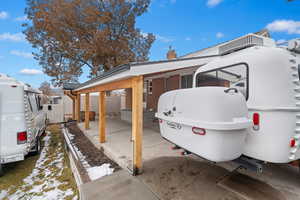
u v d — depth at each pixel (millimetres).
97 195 2350
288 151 1949
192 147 2051
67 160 4578
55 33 10344
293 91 2002
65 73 12031
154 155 3850
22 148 3535
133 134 2988
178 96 2344
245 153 2182
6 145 3387
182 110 2221
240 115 1885
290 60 2045
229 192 2266
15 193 2971
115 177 2873
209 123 1750
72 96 11039
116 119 10969
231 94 1876
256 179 2615
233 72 2516
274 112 1934
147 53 13953
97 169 3443
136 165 2910
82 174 3209
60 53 11758
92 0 10891
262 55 2107
